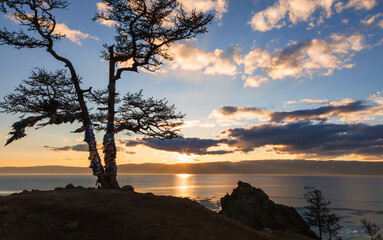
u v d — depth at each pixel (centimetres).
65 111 1602
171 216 963
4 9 1435
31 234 754
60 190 1277
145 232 784
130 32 1612
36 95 1484
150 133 1702
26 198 1020
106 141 1525
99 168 1459
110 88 1647
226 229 973
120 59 1711
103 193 1162
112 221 839
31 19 1496
